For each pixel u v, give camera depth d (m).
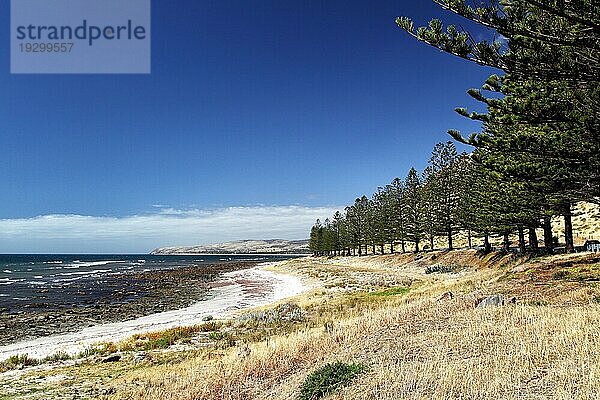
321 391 7.63
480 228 42.34
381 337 10.55
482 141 12.33
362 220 95.38
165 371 12.08
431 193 55.56
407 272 51.44
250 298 36.44
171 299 37.12
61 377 12.70
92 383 11.73
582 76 10.00
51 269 91.50
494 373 6.92
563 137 12.20
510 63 10.09
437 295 18.88
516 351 7.81
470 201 40.59
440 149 54.69
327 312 22.28
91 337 21.16
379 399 6.75
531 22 9.79
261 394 8.43
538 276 17.53
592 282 14.11
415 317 12.34
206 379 9.59
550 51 9.84
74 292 43.34
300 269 70.19
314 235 129.62
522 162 13.39
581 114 11.12
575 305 11.28
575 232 49.31
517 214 27.64
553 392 6.04
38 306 33.06
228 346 15.99
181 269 88.62
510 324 9.78
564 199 16.05
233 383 9.13
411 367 7.81
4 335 22.38
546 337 8.38
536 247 31.70
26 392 11.15
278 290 42.53
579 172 12.04
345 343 10.69
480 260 42.62
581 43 9.34
